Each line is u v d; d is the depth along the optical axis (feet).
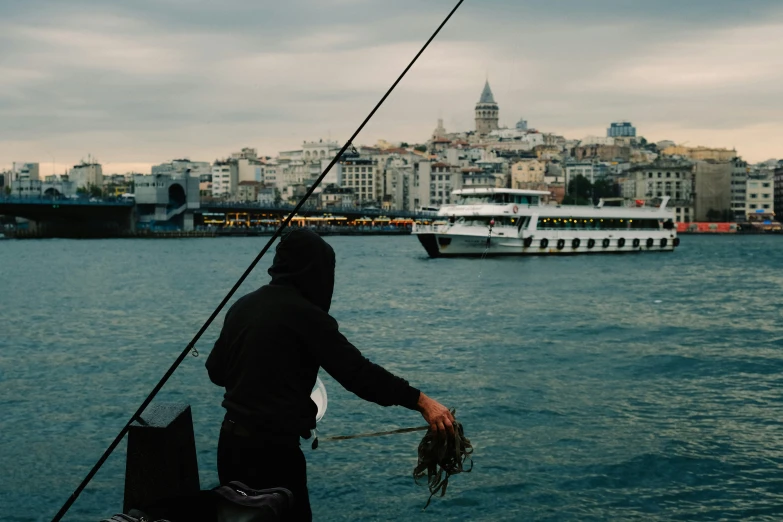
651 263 249.96
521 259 254.88
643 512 38.42
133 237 621.31
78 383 70.03
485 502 39.65
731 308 124.16
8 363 81.35
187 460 14.57
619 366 73.46
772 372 70.03
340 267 242.58
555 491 40.93
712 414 55.26
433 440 12.09
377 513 38.63
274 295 12.15
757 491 40.78
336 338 11.91
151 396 12.50
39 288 180.45
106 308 137.18
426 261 264.93
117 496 42.39
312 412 12.13
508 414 55.67
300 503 11.99
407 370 73.10
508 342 89.61
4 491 42.63
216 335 101.55
